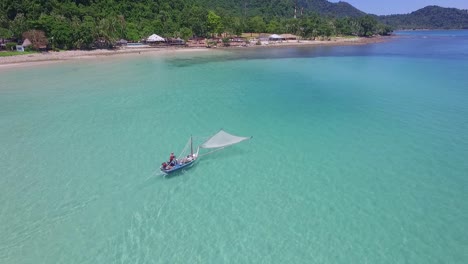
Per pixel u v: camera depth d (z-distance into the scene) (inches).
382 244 761.0
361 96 1999.3
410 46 5885.8
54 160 1159.0
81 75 2586.1
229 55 4097.0
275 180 1032.2
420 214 861.8
